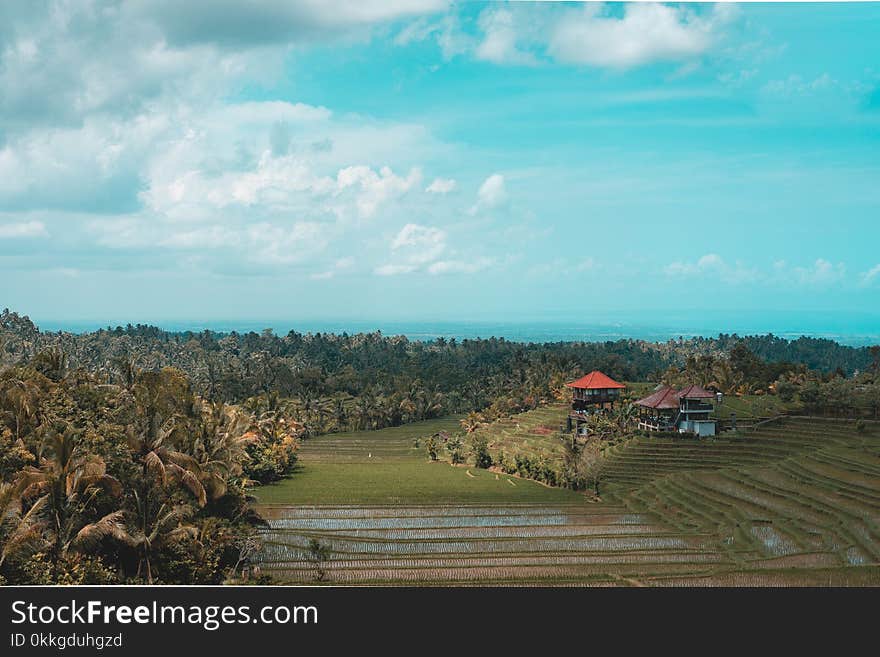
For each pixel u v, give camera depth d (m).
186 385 66.06
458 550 66.50
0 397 53.62
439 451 135.75
